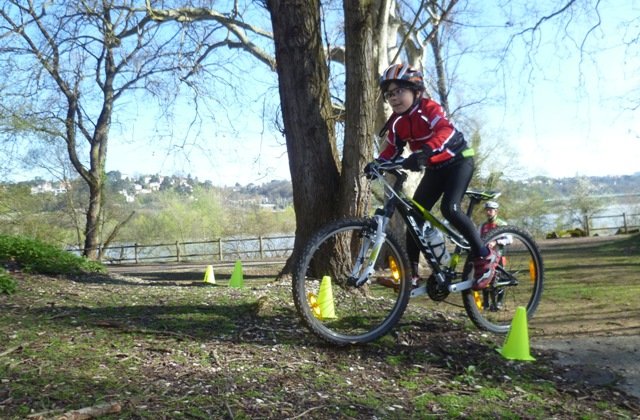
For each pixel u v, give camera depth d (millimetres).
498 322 5262
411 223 4629
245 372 3717
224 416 2998
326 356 4270
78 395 3072
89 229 24828
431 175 4684
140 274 16625
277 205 40188
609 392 4062
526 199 38656
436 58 20203
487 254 4766
